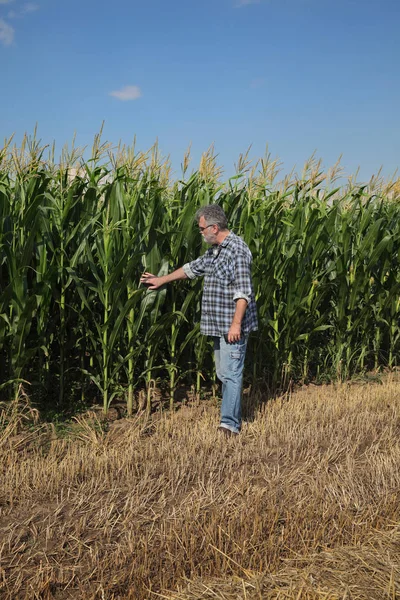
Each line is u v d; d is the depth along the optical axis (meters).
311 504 3.94
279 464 4.79
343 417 5.95
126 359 5.72
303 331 7.70
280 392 7.06
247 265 5.15
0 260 5.49
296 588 3.09
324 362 7.82
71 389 6.19
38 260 5.77
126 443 5.10
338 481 4.34
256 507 3.87
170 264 6.09
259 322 6.70
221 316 5.29
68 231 5.79
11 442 4.88
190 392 6.73
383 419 6.06
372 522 3.80
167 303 6.34
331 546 3.57
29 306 5.19
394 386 7.37
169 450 4.91
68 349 5.96
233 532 3.57
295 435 5.37
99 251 5.65
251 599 3.00
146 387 6.19
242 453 4.91
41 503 3.98
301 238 7.05
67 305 5.72
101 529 3.66
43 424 5.36
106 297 5.62
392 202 8.70
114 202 5.56
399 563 3.32
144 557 3.32
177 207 6.14
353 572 3.23
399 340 8.58
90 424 5.54
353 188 7.82
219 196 6.82
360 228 7.71
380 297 7.96
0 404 5.48
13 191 5.89
